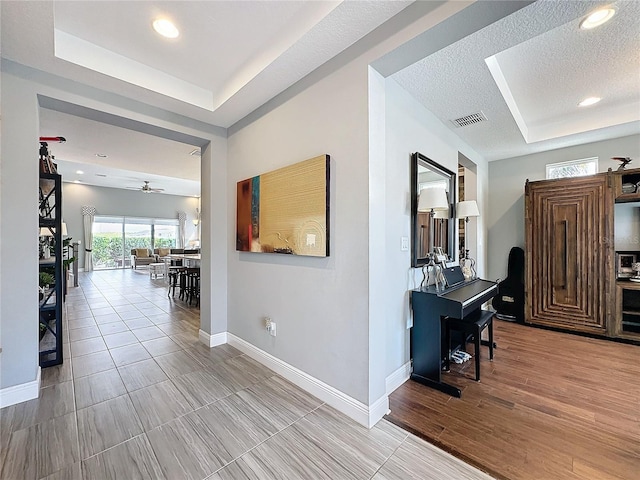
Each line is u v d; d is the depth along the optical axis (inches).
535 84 113.6
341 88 79.2
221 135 129.3
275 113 101.8
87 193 405.4
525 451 65.0
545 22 70.8
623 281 140.9
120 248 437.7
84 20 76.2
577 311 147.3
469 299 94.9
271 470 59.5
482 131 138.6
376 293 75.8
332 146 81.9
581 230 147.0
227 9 72.4
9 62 80.9
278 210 98.0
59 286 108.0
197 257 243.9
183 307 200.1
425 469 59.8
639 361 113.7
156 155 192.2
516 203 181.3
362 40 73.8
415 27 63.0
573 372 104.2
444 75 93.9
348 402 77.9
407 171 103.5
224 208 130.3
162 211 472.1
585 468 60.2
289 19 76.0
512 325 162.7
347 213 78.1
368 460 62.2
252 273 114.7
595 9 73.9
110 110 98.6
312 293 88.4
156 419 75.9
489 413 79.4
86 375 99.7
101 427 72.4
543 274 157.8
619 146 148.7
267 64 85.0
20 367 82.9
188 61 94.1
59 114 126.2
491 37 76.1
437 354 95.0
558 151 166.6
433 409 81.4
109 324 160.1
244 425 73.7
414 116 107.9
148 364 109.0
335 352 81.7
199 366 107.4
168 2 70.3
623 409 81.1
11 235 81.5
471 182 174.2
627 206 146.7
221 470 59.4
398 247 98.0
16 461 61.1
